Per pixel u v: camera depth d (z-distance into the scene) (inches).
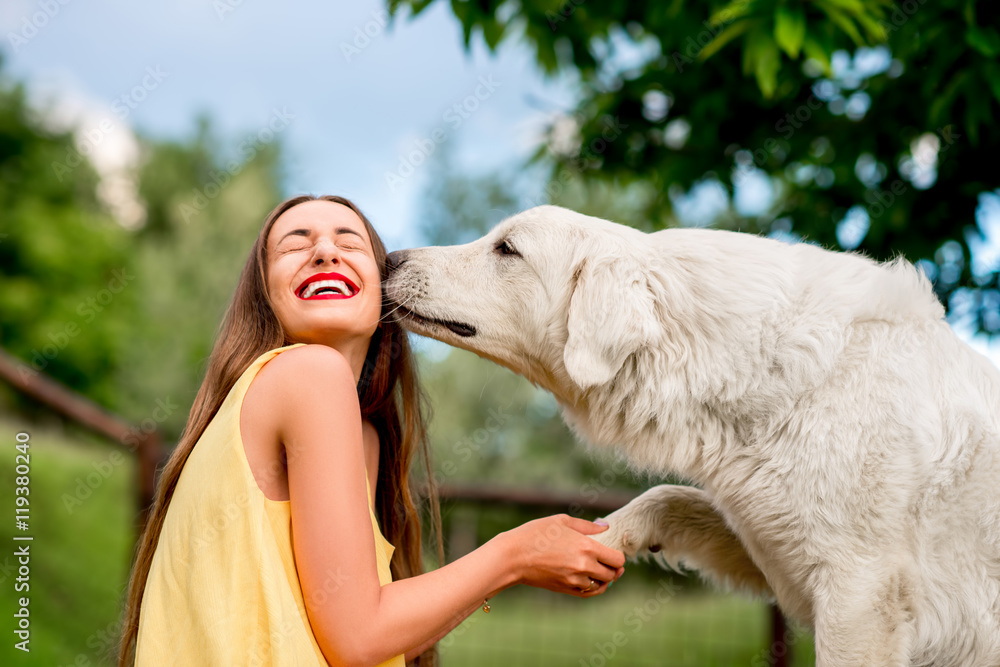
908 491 78.3
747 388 84.9
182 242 770.2
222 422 68.6
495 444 497.4
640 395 91.7
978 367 86.0
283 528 66.4
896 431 78.9
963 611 79.7
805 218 147.4
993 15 113.5
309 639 62.8
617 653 222.5
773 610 160.6
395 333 101.0
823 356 82.1
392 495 96.0
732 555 101.7
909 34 117.7
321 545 64.1
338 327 78.0
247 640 61.0
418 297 103.3
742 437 86.3
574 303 92.7
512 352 105.2
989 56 109.4
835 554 79.8
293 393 67.0
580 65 160.1
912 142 138.9
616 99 155.7
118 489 314.3
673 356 88.8
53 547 254.4
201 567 63.6
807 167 151.4
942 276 139.6
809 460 81.2
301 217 82.6
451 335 104.8
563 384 103.2
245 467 65.0
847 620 78.5
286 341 81.1
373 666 65.0
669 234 97.0
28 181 773.9
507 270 103.7
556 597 280.2
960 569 79.8
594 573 75.9
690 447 89.7
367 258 82.8
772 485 83.6
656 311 90.0
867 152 139.0
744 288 87.4
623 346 88.7
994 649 79.4
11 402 372.5
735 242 93.3
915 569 78.6
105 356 679.1
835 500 79.7
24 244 706.2
